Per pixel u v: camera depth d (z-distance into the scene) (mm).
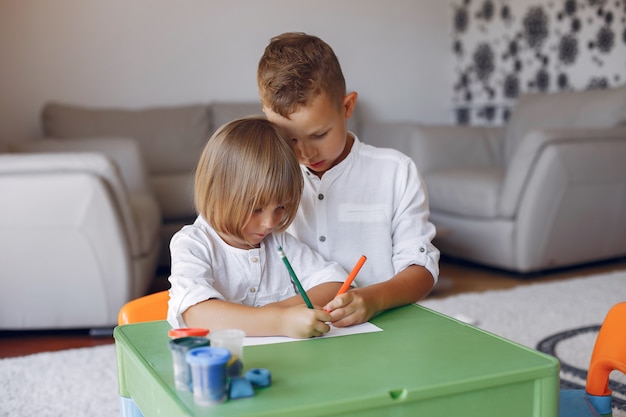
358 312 1074
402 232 1341
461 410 833
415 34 5012
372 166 1362
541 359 899
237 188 1052
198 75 4453
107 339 2547
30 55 4055
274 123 1138
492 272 3461
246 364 897
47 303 2469
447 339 999
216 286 1162
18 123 4062
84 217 2395
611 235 3416
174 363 811
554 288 2988
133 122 4047
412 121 5066
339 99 1234
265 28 4586
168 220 3617
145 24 4297
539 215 3172
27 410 1820
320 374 854
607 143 3281
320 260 1257
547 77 4422
